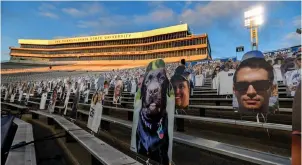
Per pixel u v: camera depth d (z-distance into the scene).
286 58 4.15
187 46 57.12
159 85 2.42
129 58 68.44
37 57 85.12
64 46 83.00
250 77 3.29
